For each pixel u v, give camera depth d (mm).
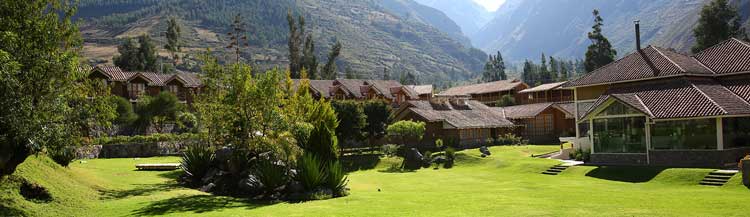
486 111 64062
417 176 35844
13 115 14445
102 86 18203
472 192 24500
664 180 27984
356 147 52656
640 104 33375
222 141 26531
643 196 21516
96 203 19219
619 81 38750
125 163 34781
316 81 77875
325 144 24734
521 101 92312
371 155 46531
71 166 26312
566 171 34375
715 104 30391
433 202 20266
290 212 17938
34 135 14914
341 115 44844
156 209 18562
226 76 26188
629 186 26859
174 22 136500
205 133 27641
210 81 26422
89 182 22391
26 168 19188
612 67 41781
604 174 31766
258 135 25734
